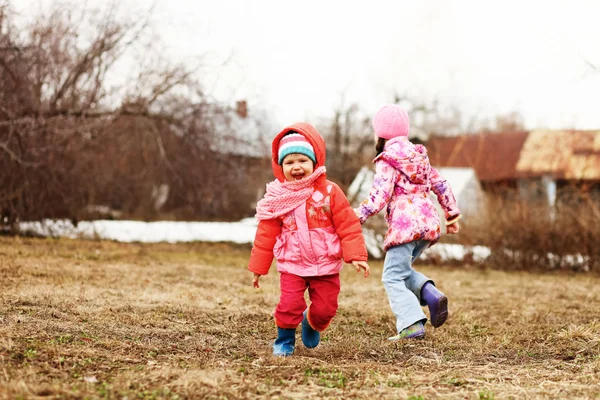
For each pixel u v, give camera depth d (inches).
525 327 213.5
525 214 513.3
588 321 228.8
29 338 150.1
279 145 167.9
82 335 160.9
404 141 182.7
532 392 127.3
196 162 592.1
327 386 129.1
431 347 179.0
